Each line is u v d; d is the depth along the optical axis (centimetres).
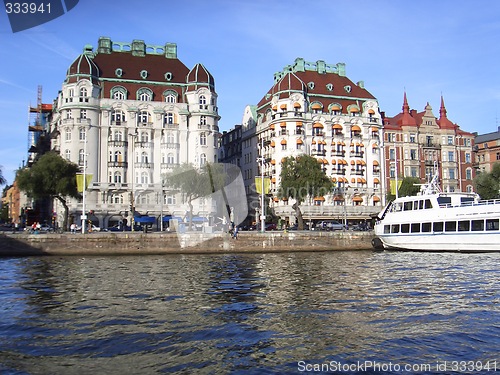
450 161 11156
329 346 1452
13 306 2055
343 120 10362
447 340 1513
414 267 3719
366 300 2186
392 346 1451
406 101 11300
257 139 11006
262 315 1859
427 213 5541
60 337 1545
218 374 1223
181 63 9781
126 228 5572
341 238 6244
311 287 2605
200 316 1831
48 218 10162
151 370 1252
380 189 10406
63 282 2847
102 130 8675
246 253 5716
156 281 2877
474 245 5116
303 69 10831
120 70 9112
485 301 2158
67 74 8900
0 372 1234
